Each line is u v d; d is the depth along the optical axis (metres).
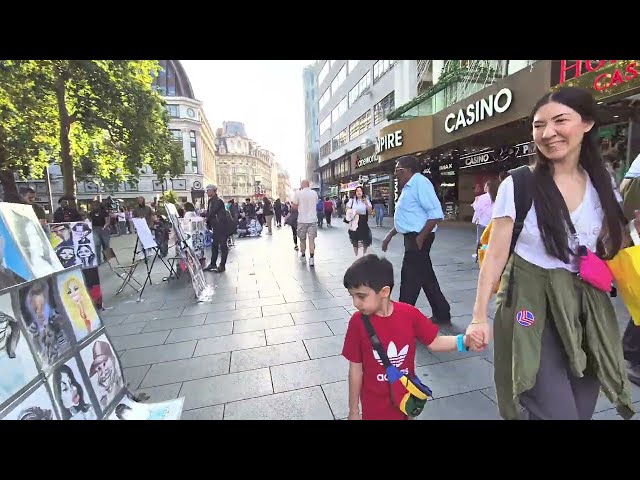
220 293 5.46
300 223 8.34
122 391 2.38
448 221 16.30
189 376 2.89
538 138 1.35
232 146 108.00
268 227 14.91
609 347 1.35
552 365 1.37
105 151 16.97
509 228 1.41
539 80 8.24
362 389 1.72
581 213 1.35
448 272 6.13
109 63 11.56
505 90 9.36
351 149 28.89
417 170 3.52
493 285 1.43
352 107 28.30
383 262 1.59
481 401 2.37
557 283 1.34
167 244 9.84
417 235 3.47
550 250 1.33
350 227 7.91
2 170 11.49
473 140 11.99
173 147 17.27
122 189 55.28
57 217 8.68
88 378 2.04
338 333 3.69
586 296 1.35
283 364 3.04
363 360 1.67
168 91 60.00
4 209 1.81
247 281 6.20
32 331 1.68
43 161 16.14
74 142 16.09
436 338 1.62
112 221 20.59
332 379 2.77
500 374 1.51
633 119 7.61
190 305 4.90
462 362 2.91
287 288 5.59
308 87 59.88
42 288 1.83
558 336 1.37
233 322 4.13
